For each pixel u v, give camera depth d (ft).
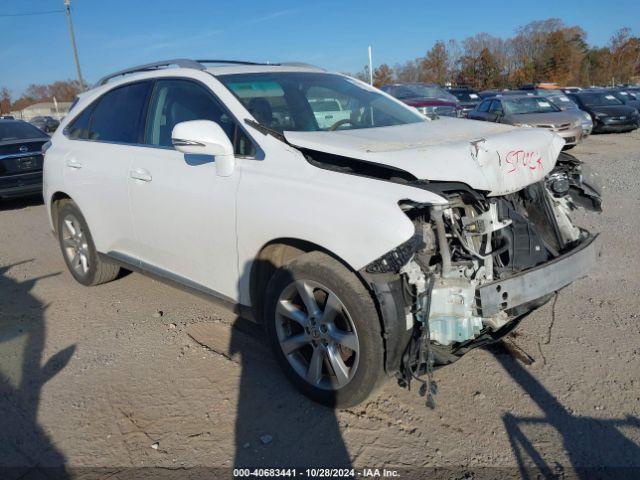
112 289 16.60
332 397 10.01
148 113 13.60
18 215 29.32
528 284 9.50
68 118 16.87
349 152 9.73
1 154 29.22
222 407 10.46
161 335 13.41
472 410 10.14
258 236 10.39
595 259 11.10
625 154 43.88
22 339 13.44
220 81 12.20
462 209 9.99
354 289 9.23
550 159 11.18
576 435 9.39
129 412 10.39
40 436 9.79
